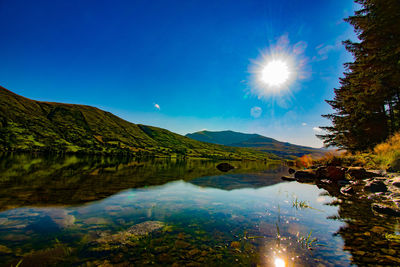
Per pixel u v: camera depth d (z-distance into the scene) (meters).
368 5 19.36
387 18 16.97
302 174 18.77
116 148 117.81
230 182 16.12
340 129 26.03
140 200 8.84
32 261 3.66
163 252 4.22
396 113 21.61
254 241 4.82
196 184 14.59
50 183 12.27
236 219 6.45
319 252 4.23
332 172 15.33
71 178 15.05
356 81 22.53
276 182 16.09
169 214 6.90
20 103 129.88
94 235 4.93
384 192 8.95
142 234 5.12
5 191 9.43
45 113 138.75
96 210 7.03
